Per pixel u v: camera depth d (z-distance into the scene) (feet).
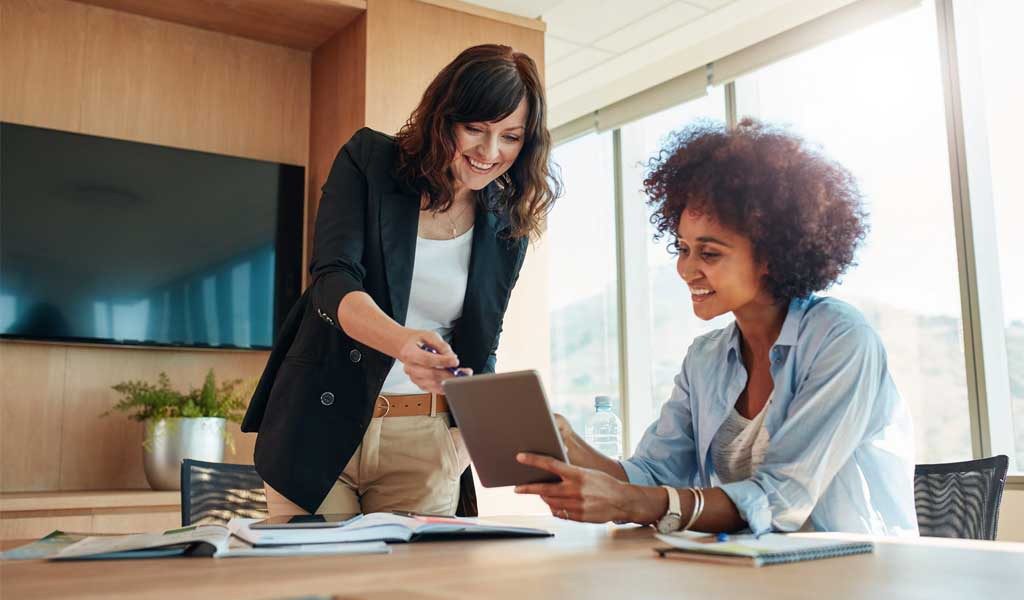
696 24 13.17
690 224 4.55
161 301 10.86
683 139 4.83
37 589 2.31
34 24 10.75
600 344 16.55
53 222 10.34
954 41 11.56
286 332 5.51
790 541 3.24
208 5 11.19
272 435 5.17
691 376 4.99
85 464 10.59
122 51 11.25
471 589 2.23
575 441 4.78
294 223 11.83
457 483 5.55
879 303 12.20
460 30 12.22
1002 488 5.17
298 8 11.33
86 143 10.61
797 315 4.40
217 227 11.30
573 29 13.33
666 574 2.52
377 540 3.42
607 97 15.94
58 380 10.55
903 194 12.06
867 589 2.24
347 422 5.16
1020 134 11.05
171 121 11.46
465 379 3.73
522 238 5.85
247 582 2.39
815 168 4.38
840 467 4.14
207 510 5.77
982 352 11.00
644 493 3.79
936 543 3.38
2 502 9.20
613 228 16.48
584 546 3.33
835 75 13.01
